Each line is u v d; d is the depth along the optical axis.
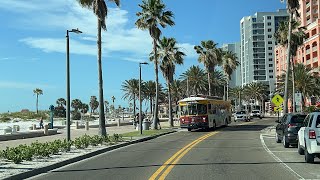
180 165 15.22
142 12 45.78
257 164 15.34
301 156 17.98
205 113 42.12
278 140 25.52
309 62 116.38
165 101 129.12
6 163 16.12
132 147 24.97
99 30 30.61
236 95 146.75
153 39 45.94
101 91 30.42
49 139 32.50
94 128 57.84
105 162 17.27
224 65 88.19
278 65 144.50
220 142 26.72
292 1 39.53
